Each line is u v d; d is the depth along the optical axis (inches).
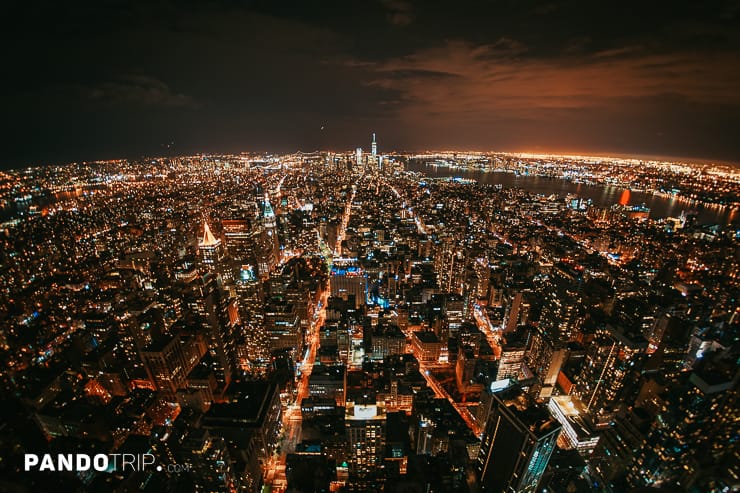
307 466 5826.8
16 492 4918.8
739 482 4753.9
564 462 5664.4
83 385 7721.5
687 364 7529.5
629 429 6043.3
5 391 7239.2
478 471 5182.1
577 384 7677.2
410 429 7239.2
